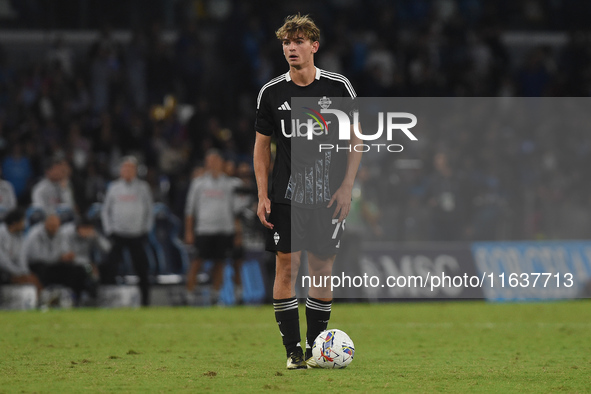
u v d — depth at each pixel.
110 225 43.09
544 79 68.31
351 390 15.40
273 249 18.38
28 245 41.75
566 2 77.31
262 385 15.99
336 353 18.53
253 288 45.72
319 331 19.36
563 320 33.91
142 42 64.81
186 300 45.06
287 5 69.56
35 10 68.56
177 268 46.50
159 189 53.28
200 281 45.41
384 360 20.70
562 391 15.51
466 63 67.75
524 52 75.94
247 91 64.88
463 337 27.16
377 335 27.86
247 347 23.89
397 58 67.81
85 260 42.94
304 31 18.28
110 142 55.41
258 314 37.12
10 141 54.31
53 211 43.97
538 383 16.56
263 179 18.81
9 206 44.81
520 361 20.52
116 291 43.28
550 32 77.12
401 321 33.41
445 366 19.39
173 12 71.06
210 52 66.31
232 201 43.41
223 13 71.56
